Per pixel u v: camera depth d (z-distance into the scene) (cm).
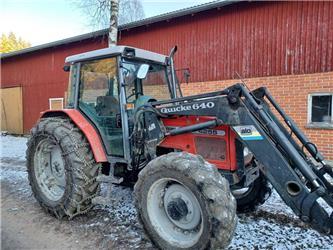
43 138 348
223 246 213
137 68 334
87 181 311
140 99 323
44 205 338
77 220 320
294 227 290
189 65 763
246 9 663
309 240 264
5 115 1271
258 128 228
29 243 272
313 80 589
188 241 234
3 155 726
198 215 233
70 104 373
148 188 250
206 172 222
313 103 595
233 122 240
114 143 330
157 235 248
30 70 1163
